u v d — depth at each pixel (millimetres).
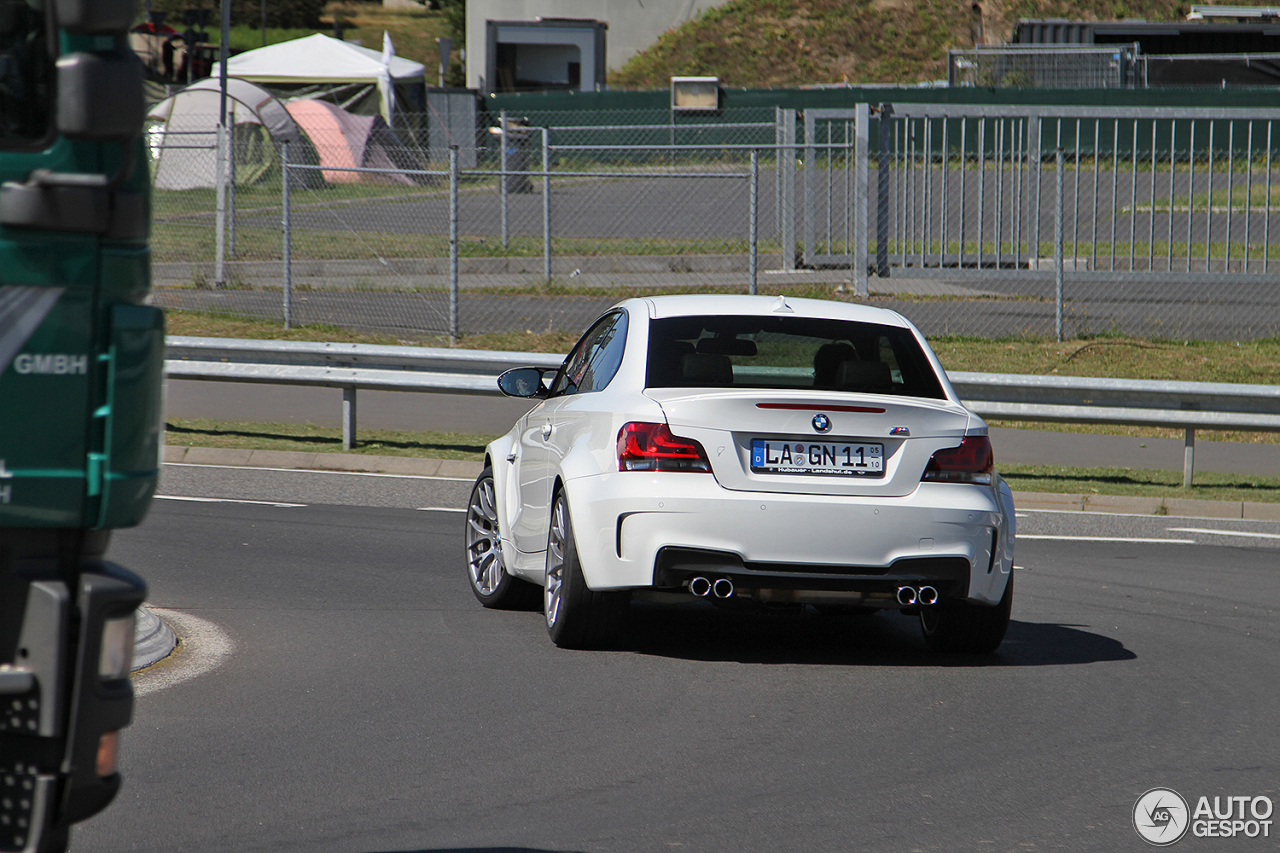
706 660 26859
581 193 133750
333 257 86500
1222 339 68188
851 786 19562
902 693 24703
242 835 17281
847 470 25203
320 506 43375
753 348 27266
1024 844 17422
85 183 12602
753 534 24656
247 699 23516
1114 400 50219
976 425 26078
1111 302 75938
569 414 27781
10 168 12594
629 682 25000
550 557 27531
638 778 19766
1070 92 142250
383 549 37344
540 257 85000
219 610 29953
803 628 30469
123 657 13109
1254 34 163625
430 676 25156
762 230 107062
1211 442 57656
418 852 16812
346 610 30359
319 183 126000
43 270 12672
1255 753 21469
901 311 72188
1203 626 30797
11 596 12805
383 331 68188
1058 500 47344
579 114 166375
